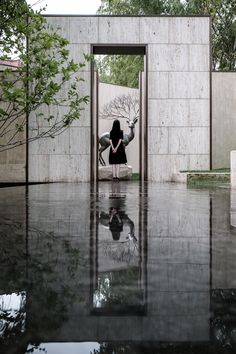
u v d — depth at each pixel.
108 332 0.61
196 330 0.62
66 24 11.03
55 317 0.68
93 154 10.99
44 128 10.99
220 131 12.16
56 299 0.80
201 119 11.14
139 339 0.58
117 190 6.24
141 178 11.53
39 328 0.63
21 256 1.31
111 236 1.79
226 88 12.19
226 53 20.52
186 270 1.10
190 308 0.74
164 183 9.49
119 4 17.64
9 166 10.99
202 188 6.73
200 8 17.94
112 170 12.54
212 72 12.13
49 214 2.77
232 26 19.50
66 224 2.22
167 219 2.46
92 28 11.06
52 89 6.82
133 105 18.47
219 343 0.57
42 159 10.98
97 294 0.84
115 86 18.03
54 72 6.90
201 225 2.18
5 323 0.65
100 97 17.59
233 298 0.81
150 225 2.18
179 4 17.31
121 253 1.37
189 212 2.89
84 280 0.97
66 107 10.99
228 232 1.92
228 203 3.69
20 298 0.81
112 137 11.19
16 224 2.22
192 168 11.12
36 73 6.68
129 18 11.09
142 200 4.11
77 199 4.30
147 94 11.09
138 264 1.18
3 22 6.52
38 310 0.72
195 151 11.12
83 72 10.99
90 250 1.43
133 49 11.46
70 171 10.98
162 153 11.10
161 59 11.13
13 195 5.04
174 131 11.12
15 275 1.02
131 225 2.18
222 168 11.95
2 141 10.98
